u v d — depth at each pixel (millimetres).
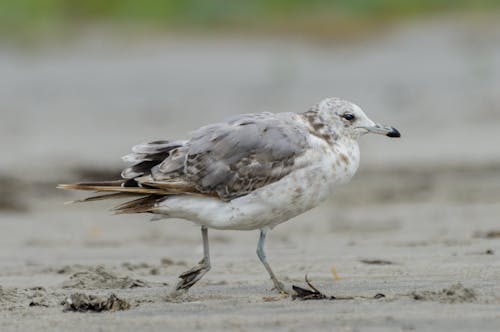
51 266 11375
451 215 13898
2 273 11000
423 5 38875
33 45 35125
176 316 8281
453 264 10422
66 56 33406
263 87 27609
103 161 19609
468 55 29906
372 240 12383
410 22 37062
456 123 21859
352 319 7918
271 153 9172
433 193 15734
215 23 38812
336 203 15523
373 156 19391
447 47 31641
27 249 12602
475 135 20516
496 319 7781
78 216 15086
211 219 9219
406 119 22781
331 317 8016
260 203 9164
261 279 10148
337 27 36469
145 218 14898
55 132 23125
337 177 9391
